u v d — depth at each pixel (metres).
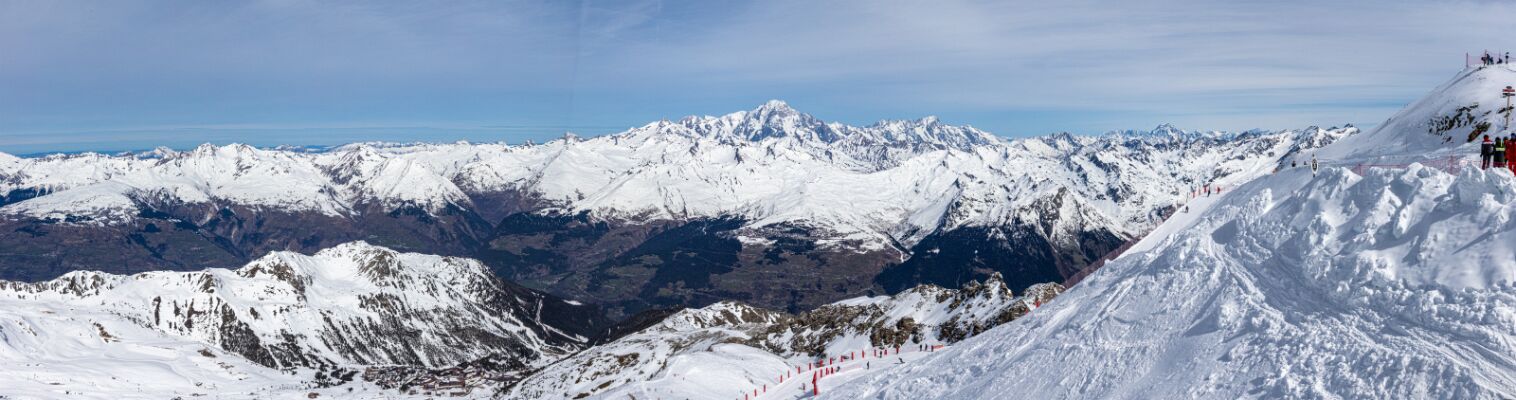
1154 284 64.38
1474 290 45.56
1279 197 69.88
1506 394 38.25
